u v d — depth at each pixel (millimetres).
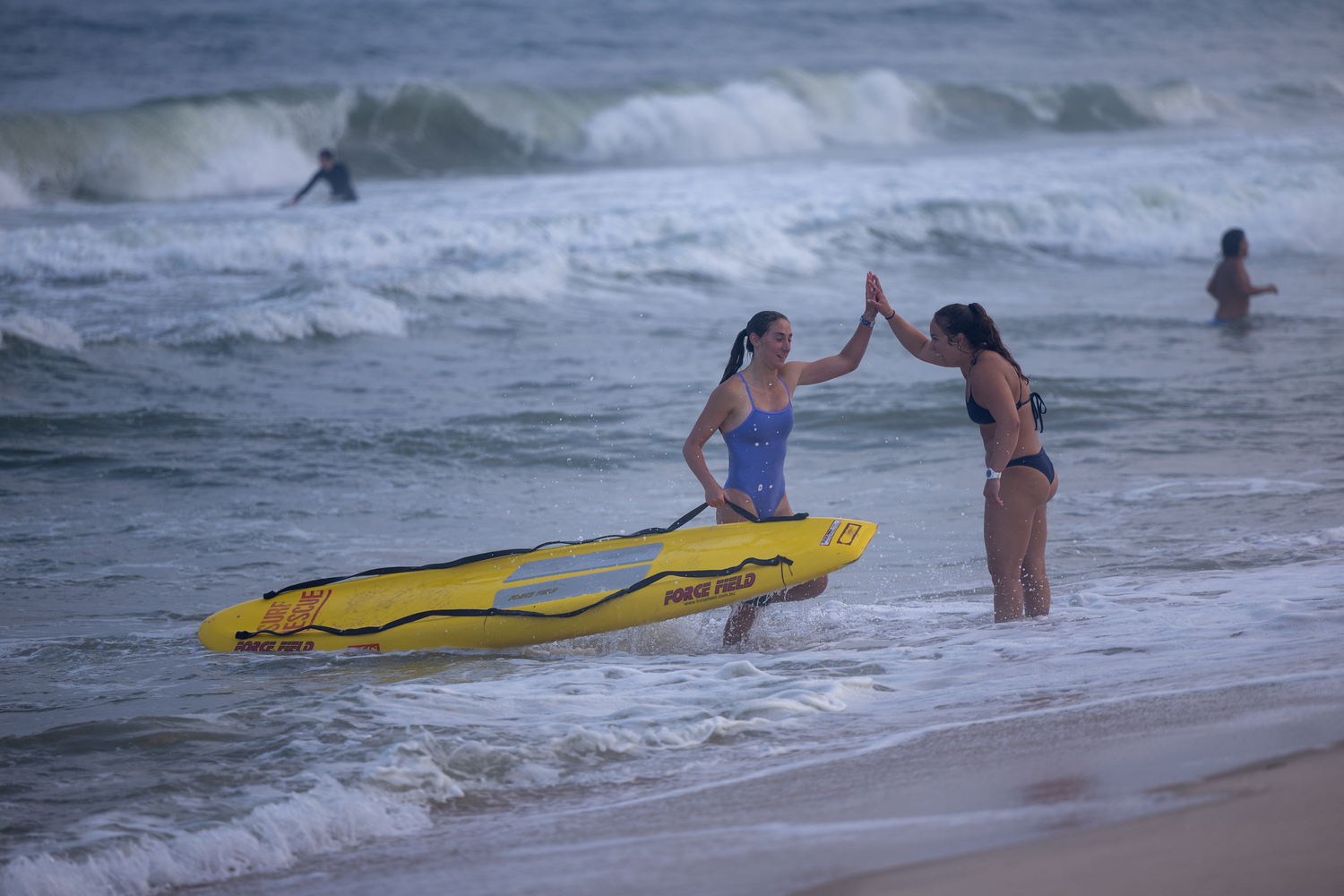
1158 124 138625
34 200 88062
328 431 37812
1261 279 67750
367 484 32938
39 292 57281
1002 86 137500
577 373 46031
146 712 17250
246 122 101938
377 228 67625
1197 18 197375
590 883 9992
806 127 126438
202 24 162625
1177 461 33062
